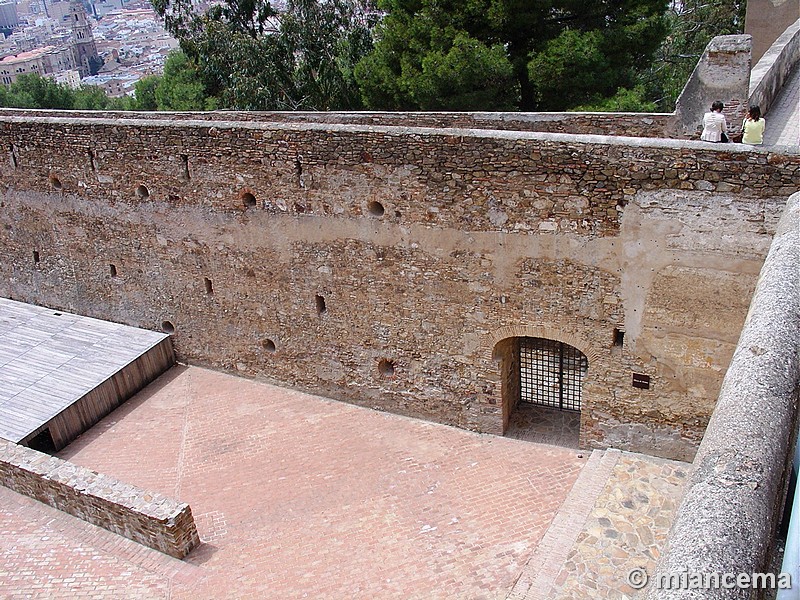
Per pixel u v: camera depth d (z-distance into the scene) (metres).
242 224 15.12
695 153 10.51
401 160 12.68
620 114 13.96
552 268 12.20
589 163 11.23
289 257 14.83
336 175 13.48
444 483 12.66
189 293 16.70
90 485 12.12
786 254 7.67
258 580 10.89
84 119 16.45
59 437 14.74
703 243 10.92
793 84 16.62
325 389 15.66
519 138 11.55
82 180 17.08
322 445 14.12
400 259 13.51
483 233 12.51
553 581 10.18
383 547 11.34
